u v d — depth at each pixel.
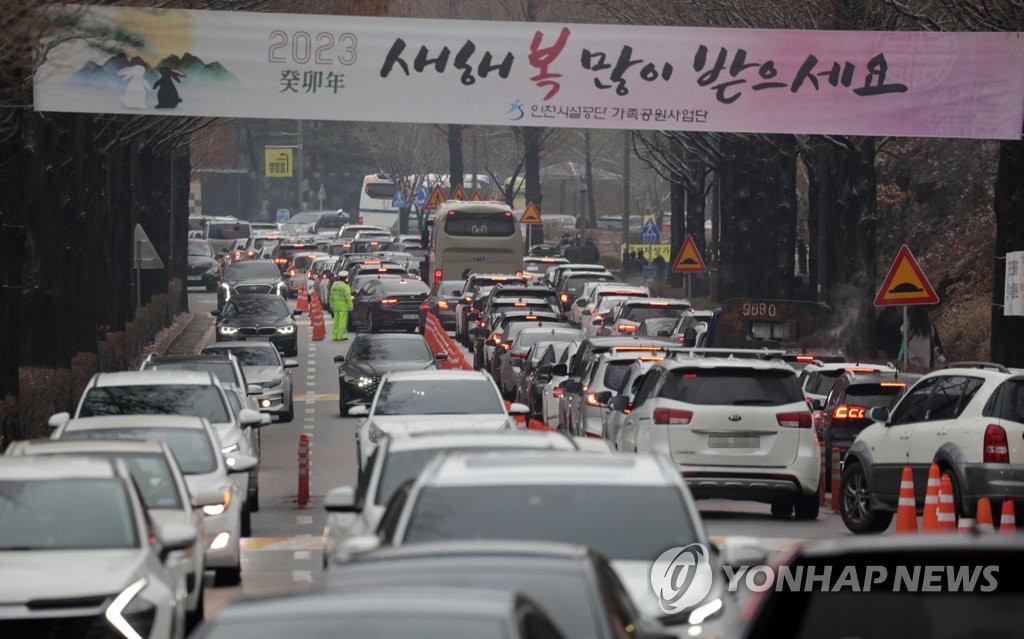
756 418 52.50
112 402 54.19
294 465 74.81
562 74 76.19
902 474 48.66
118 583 28.30
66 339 85.19
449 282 157.62
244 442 53.41
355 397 94.12
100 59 74.00
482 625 15.23
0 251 65.06
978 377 47.38
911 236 156.62
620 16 116.25
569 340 100.62
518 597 16.11
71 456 33.06
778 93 76.69
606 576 19.91
